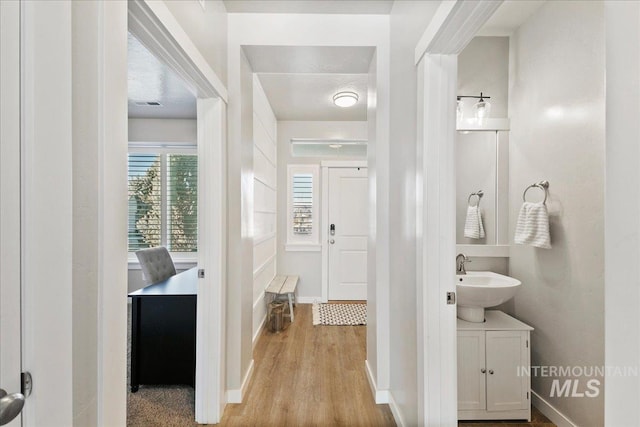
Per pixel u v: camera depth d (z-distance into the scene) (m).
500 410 1.83
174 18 1.27
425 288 1.34
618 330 0.49
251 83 2.42
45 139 0.65
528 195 2.10
